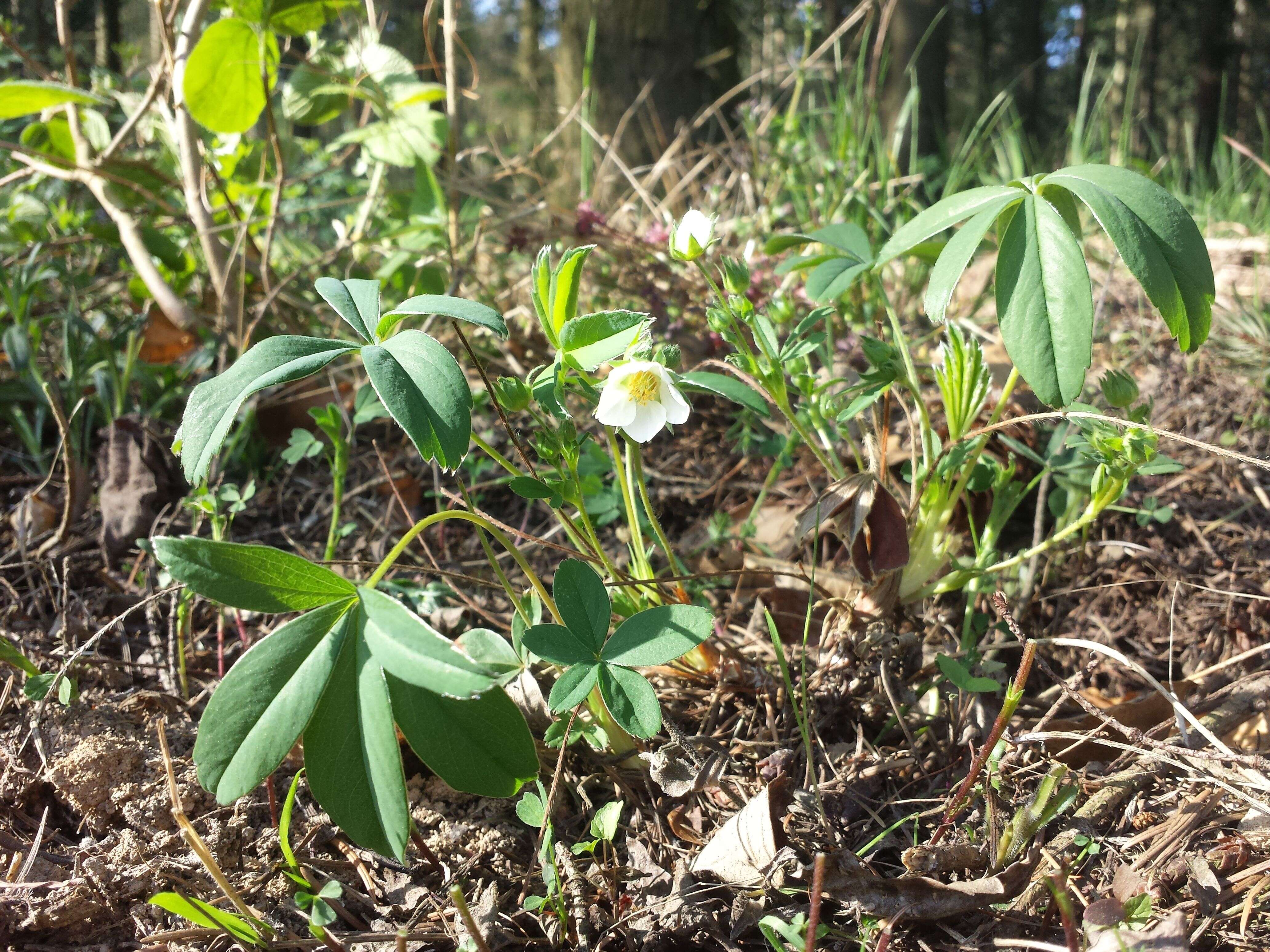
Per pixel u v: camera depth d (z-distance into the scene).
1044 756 0.21
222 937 0.18
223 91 0.35
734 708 0.23
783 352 0.23
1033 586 0.28
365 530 0.32
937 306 0.19
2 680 0.24
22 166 0.46
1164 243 0.19
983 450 0.27
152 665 0.25
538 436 0.20
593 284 0.39
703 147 0.55
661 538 0.23
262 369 0.16
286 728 0.16
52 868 0.19
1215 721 0.22
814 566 0.25
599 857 0.20
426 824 0.20
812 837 0.19
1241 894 0.17
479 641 0.17
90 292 0.42
